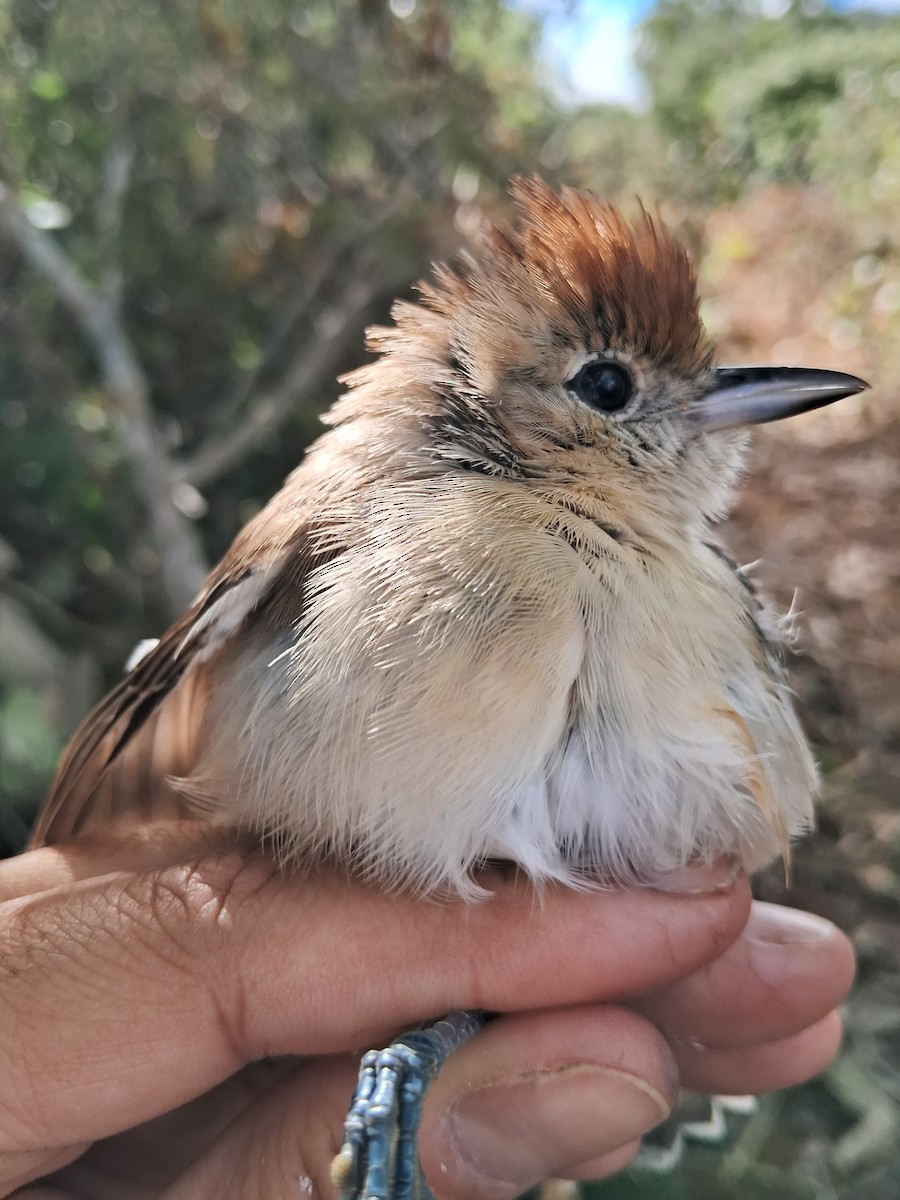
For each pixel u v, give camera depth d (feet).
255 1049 0.27
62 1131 0.25
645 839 0.27
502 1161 0.27
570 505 0.29
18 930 0.27
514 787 0.25
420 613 0.25
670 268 0.33
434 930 0.27
